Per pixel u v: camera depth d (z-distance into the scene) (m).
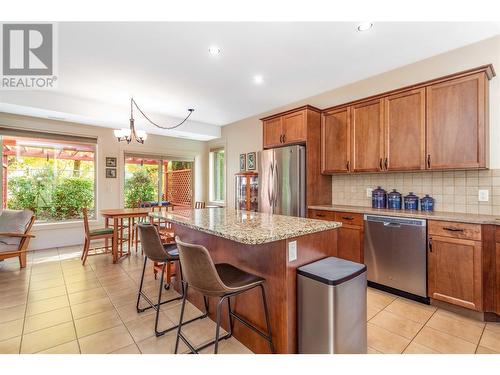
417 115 2.68
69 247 4.60
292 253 1.55
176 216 2.38
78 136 4.73
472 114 2.32
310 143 3.54
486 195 2.47
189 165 6.39
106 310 2.33
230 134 5.80
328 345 1.39
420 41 2.52
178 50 2.66
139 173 5.63
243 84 3.59
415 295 2.46
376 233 2.71
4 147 4.24
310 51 2.70
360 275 1.54
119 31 2.32
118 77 3.33
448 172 2.74
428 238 2.35
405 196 3.01
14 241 3.42
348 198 3.67
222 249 2.04
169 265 2.78
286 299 1.51
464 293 2.15
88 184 4.97
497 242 2.06
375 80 3.31
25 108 3.78
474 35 2.42
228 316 1.96
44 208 4.61
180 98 4.14
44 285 2.90
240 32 2.35
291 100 4.25
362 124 3.18
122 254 4.12
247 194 4.61
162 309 2.36
